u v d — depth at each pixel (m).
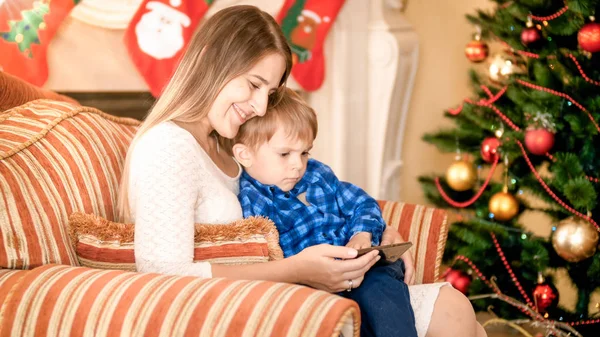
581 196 2.54
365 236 1.66
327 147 3.30
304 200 1.75
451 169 2.98
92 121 1.74
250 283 1.18
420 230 1.90
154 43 2.63
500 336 2.95
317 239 1.68
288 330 1.07
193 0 2.67
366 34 3.25
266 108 1.59
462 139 3.06
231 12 1.56
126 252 1.42
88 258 1.43
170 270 1.37
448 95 3.70
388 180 3.38
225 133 1.58
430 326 1.51
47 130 1.58
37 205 1.40
